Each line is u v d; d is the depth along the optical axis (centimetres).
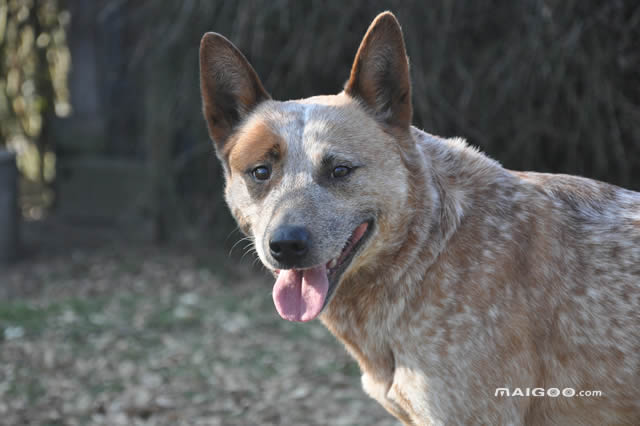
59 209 870
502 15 615
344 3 636
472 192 248
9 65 898
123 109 845
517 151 631
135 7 812
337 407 411
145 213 818
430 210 241
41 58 892
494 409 230
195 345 514
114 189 836
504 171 255
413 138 252
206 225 784
